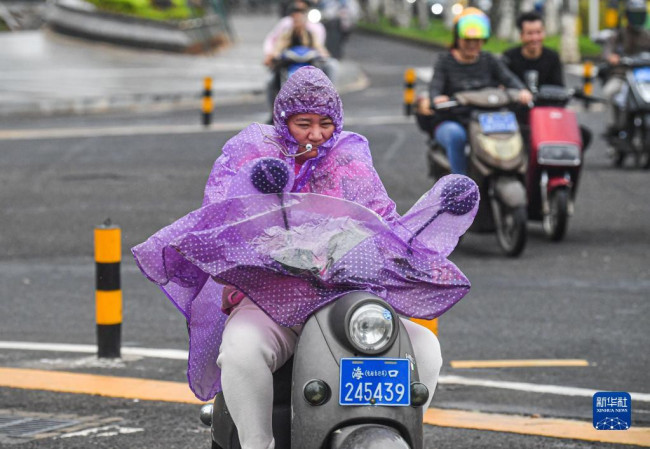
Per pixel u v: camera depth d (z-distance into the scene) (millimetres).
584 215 30922
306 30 39031
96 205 31531
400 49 107875
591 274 23625
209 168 38375
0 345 18219
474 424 13992
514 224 25047
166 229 9148
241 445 9023
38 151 42625
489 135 25062
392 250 9289
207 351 9922
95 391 15500
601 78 41625
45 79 71000
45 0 108312
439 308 9406
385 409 8398
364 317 8391
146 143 44875
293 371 8641
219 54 92812
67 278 23484
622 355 17438
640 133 38531
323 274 8867
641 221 30000
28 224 28969
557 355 17438
